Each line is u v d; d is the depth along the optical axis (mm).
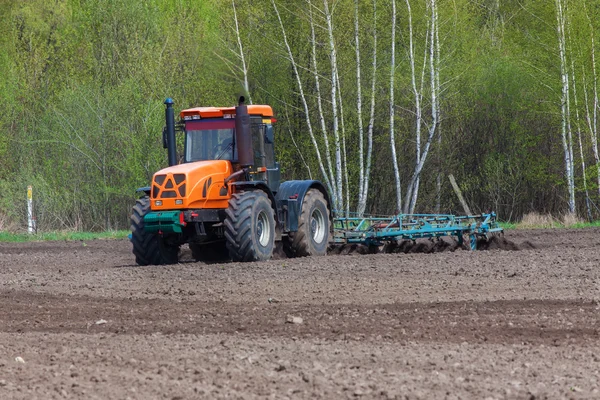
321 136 78250
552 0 78188
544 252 37750
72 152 78812
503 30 89375
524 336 20094
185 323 23109
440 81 77250
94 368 17219
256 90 79438
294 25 74875
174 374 16594
